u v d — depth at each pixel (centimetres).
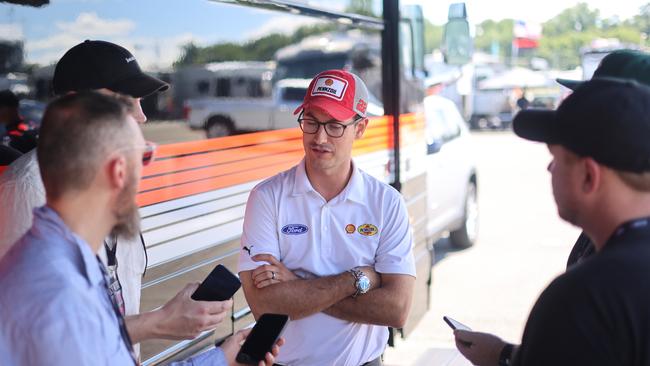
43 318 158
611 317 153
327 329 275
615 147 160
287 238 279
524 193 1321
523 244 927
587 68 435
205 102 372
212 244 349
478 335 215
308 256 279
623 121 160
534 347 161
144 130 333
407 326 519
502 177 1520
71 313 159
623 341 152
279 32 462
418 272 539
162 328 214
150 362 316
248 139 376
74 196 168
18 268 163
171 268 323
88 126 165
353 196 278
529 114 178
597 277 155
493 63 2986
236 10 410
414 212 538
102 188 169
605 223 167
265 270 273
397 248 280
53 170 166
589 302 154
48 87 291
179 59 362
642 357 152
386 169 500
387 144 503
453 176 805
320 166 276
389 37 512
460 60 624
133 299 253
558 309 157
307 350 275
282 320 213
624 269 154
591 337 153
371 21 495
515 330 621
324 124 274
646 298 152
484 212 1150
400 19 520
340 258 281
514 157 1841
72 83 249
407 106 529
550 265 825
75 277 164
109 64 251
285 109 461
